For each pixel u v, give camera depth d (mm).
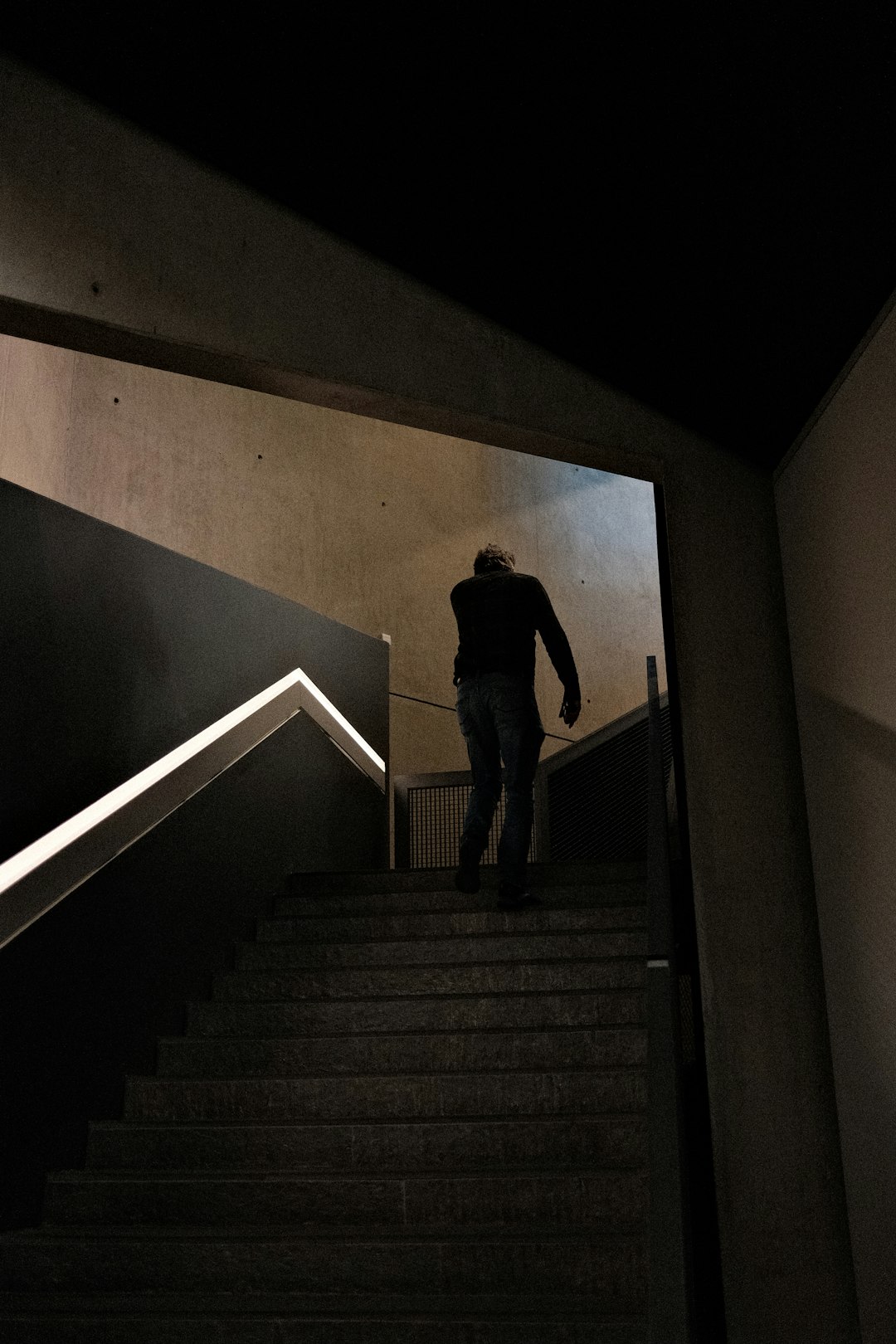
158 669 4367
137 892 3938
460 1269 2729
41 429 5371
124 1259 2846
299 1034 3908
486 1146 3191
